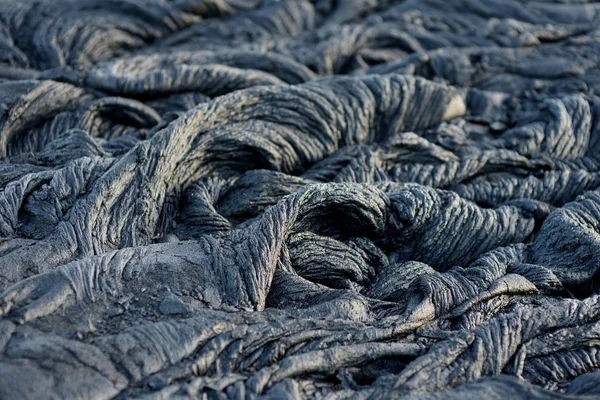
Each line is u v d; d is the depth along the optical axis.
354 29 8.02
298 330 3.84
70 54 7.30
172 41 8.08
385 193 5.12
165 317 3.79
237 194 5.32
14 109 5.66
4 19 7.42
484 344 3.93
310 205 4.62
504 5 8.88
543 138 6.43
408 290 4.54
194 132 5.21
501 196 5.78
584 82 7.47
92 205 4.50
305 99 5.90
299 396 3.44
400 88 6.32
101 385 3.27
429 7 8.91
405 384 3.62
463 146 6.29
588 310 4.32
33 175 4.71
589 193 5.55
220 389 3.39
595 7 9.04
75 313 3.71
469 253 5.19
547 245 5.11
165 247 4.32
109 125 6.17
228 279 4.14
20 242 4.26
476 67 7.61
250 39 8.20
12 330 3.48
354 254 4.91
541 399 3.46
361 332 3.92
